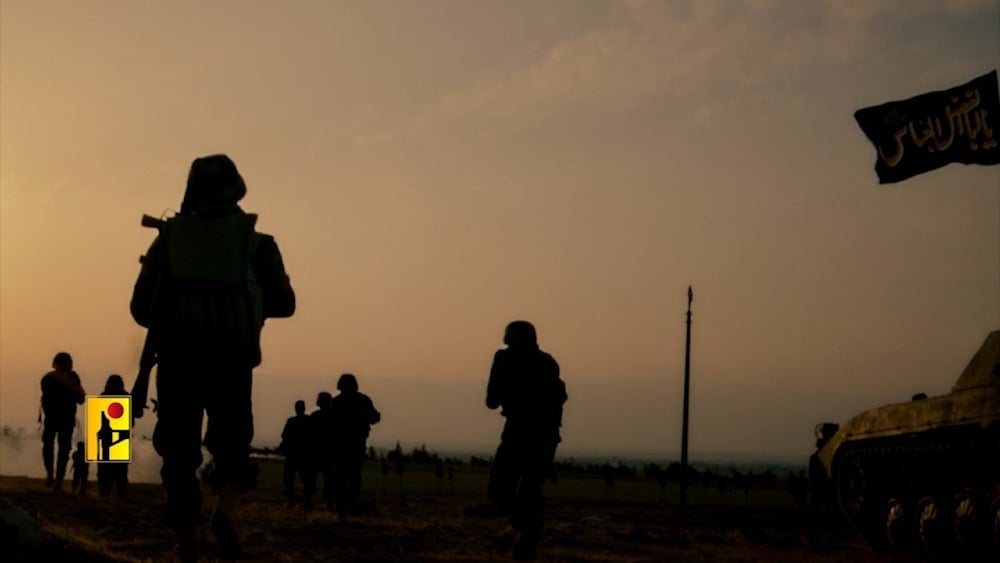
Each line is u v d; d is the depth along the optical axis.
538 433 11.49
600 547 13.32
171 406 7.03
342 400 18.08
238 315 7.02
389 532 13.37
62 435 18.77
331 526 13.83
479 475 62.56
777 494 51.56
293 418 21.42
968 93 17.12
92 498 16.81
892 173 17.73
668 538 15.31
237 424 7.10
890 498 17.25
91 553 9.07
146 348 7.12
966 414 14.83
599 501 30.97
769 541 16.88
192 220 7.07
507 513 11.63
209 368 7.00
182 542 7.18
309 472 20.19
